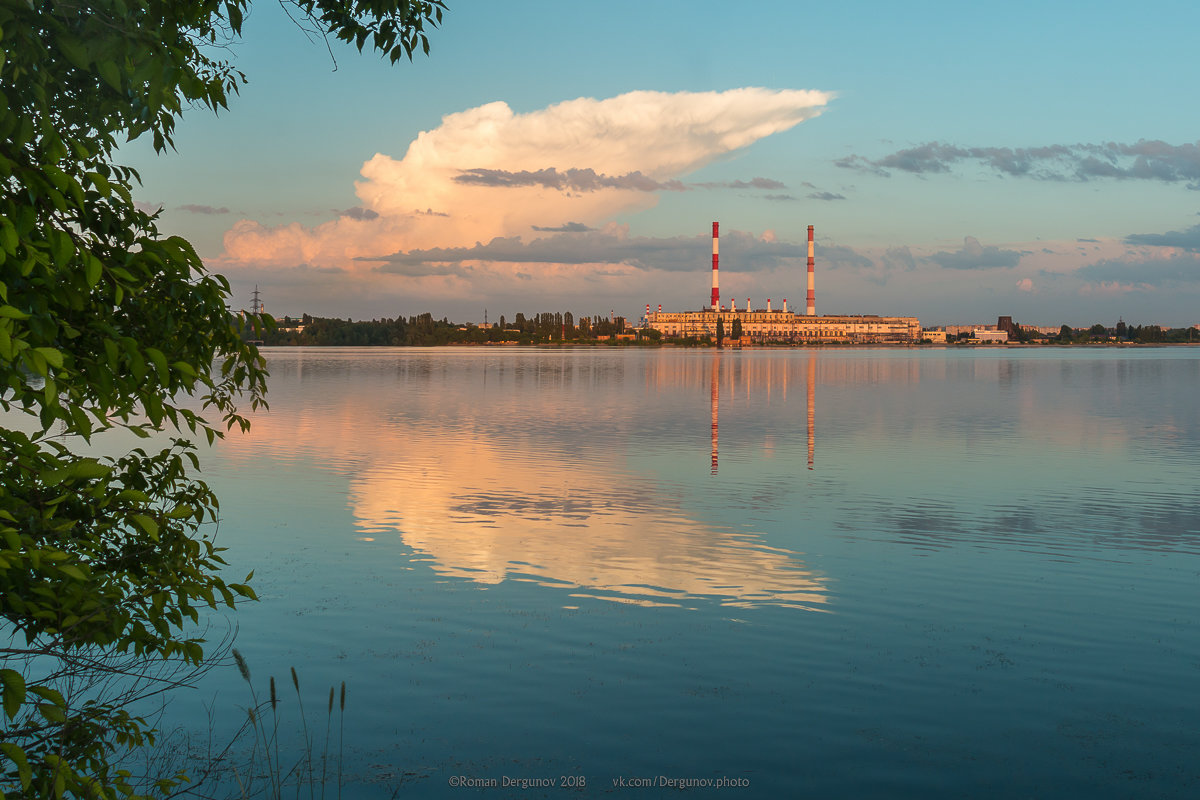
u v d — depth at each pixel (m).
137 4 4.71
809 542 21.45
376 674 12.91
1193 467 34.09
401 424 50.16
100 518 6.11
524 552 20.31
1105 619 15.60
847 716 11.71
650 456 36.91
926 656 13.80
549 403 66.12
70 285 4.73
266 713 11.41
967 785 9.97
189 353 5.92
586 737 11.09
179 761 9.98
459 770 10.15
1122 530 22.80
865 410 60.81
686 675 13.00
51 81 4.61
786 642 14.43
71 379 4.89
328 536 21.73
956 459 36.25
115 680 11.11
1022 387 89.44
